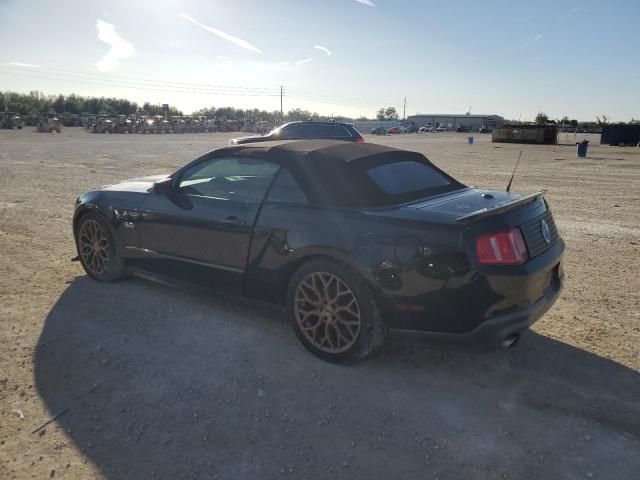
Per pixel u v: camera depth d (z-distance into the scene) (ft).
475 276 9.96
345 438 9.00
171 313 14.20
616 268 19.16
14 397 10.01
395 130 288.71
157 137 152.76
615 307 15.08
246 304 13.23
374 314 10.87
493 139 158.40
